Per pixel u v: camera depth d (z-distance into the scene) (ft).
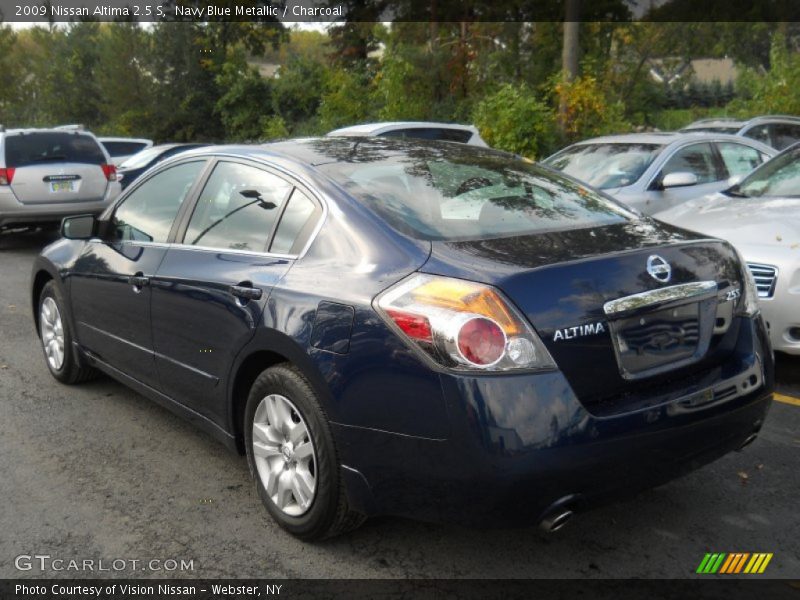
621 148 29.22
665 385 9.87
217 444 14.66
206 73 124.47
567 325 9.05
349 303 9.77
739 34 94.94
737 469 13.20
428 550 10.86
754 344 11.00
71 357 17.28
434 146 13.71
